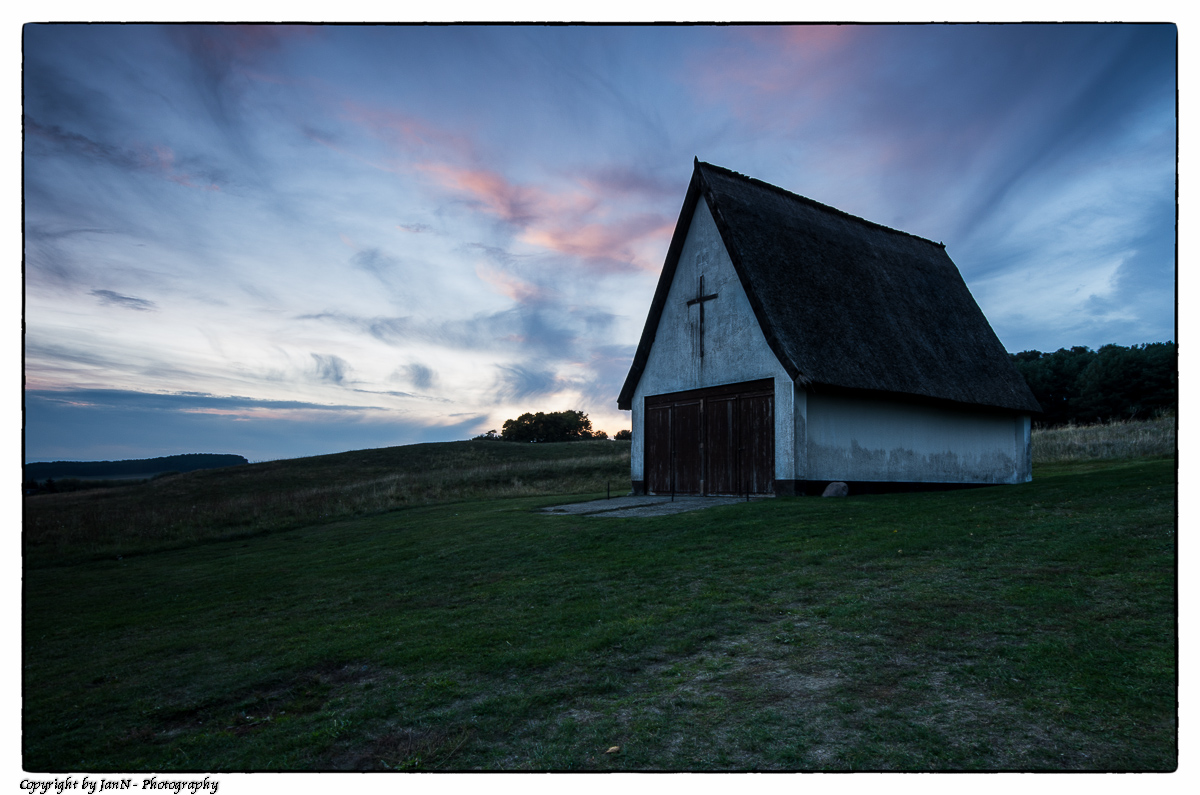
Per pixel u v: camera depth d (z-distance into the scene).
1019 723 4.10
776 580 7.74
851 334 18.73
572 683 5.31
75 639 8.80
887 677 4.88
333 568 12.45
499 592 8.71
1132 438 31.14
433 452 63.62
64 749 4.95
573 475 39.06
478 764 4.14
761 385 17.34
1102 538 7.93
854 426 17.70
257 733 4.98
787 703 4.60
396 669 6.05
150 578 14.23
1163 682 4.41
